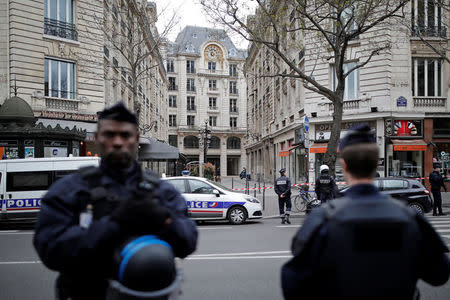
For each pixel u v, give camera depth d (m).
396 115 19.30
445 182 19.81
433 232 1.55
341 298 1.41
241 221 10.77
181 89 62.81
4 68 16.48
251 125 48.50
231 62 65.44
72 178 1.69
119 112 1.72
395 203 1.53
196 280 5.09
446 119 19.75
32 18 16.78
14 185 10.49
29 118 15.23
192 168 24.80
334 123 12.48
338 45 12.41
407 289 1.41
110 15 20.45
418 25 18.22
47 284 5.05
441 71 20.06
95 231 1.42
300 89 24.02
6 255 6.95
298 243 1.58
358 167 1.61
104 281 1.57
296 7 12.48
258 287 4.78
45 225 1.56
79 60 18.22
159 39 16.75
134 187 1.65
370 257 1.39
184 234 1.64
